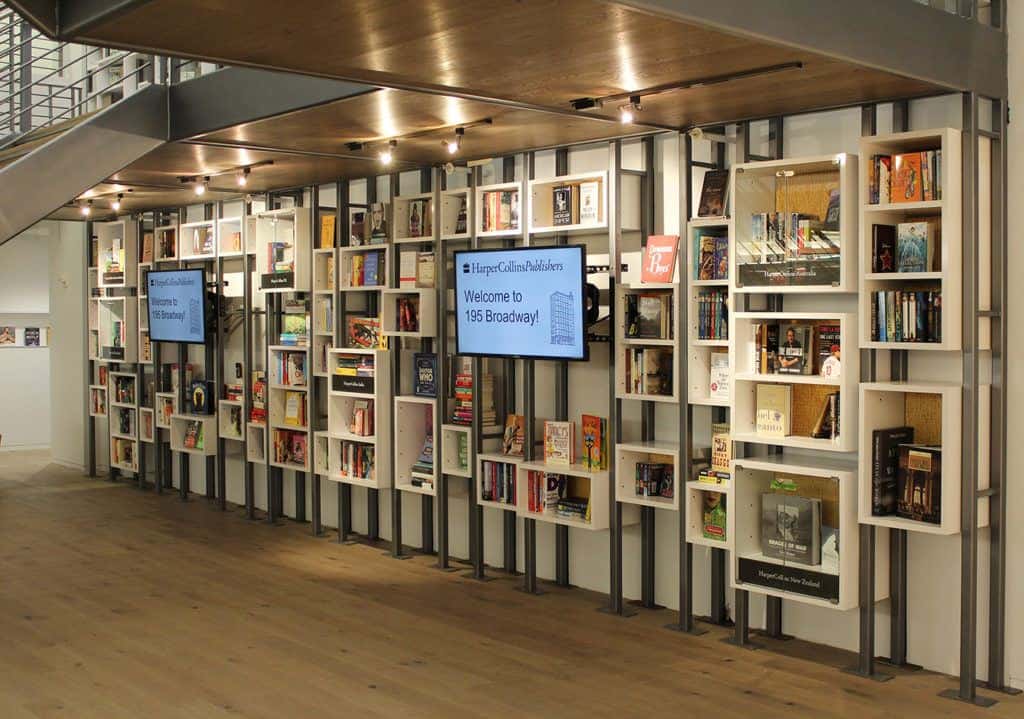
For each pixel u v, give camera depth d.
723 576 5.95
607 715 4.59
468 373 7.21
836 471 4.96
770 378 5.20
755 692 4.87
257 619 6.06
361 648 5.53
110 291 11.11
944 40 4.54
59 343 12.17
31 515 9.17
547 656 5.40
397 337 7.60
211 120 6.03
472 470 6.98
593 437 6.24
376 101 5.18
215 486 10.03
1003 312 4.82
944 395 4.64
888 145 4.85
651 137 6.11
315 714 4.61
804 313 5.14
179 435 9.95
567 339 6.08
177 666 5.24
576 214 6.24
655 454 6.12
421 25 3.80
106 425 11.51
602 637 5.72
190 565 7.38
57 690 4.89
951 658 5.06
